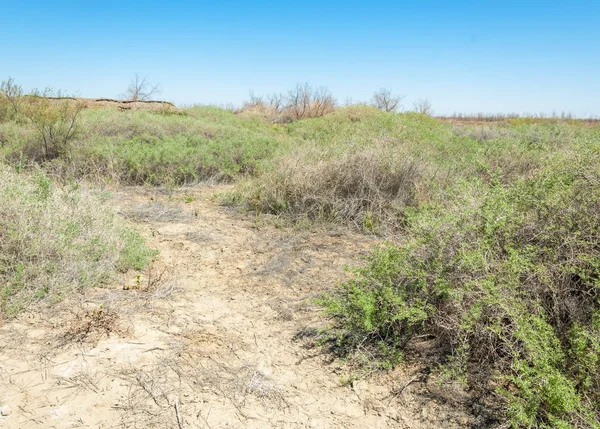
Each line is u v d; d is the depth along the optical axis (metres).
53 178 6.82
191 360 3.01
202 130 10.77
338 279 4.27
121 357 2.97
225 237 5.32
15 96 10.23
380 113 15.99
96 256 4.08
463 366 2.89
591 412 2.27
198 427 2.48
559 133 11.75
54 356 2.94
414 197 6.02
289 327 3.47
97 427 2.43
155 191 7.33
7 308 3.32
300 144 9.73
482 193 3.97
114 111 11.83
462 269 3.21
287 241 5.24
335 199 6.14
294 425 2.54
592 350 2.62
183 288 4.00
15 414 2.47
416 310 3.06
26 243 3.85
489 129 14.52
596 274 3.04
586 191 3.38
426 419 2.59
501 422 2.53
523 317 2.81
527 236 3.40
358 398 2.75
